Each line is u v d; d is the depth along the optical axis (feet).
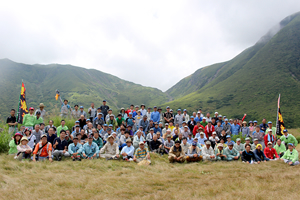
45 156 32.99
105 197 19.66
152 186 23.25
